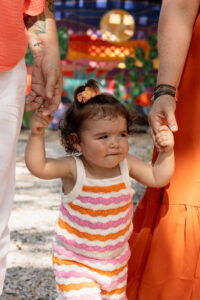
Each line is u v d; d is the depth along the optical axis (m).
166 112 2.20
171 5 2.34
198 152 2.33
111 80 10.87
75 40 10.78
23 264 3.73
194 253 2.32
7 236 2.10
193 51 2.33
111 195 2.22
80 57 10.80
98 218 2.21
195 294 2.32
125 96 10.84
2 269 2.09
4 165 2.00
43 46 2.27
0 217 2.06
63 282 2.24
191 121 2.33
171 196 2.38
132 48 10.81
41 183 6.39
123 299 2.35
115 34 10.79
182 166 2.36
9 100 1.97
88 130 2.20
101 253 2.23
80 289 2.20
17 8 1.93
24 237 4.30
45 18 2.28
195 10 2.33
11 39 1.91
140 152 8.67
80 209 2.22
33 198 5.62
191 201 2.33
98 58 10.82
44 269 3.66
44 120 2.13
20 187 6.14
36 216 4.92
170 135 2.22
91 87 2.26
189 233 2.32
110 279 2.25
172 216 2.37
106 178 2.25
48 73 2.22
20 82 2.00
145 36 10.81
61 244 2.29
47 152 8.55
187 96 2.35
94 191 2.21
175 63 2.29
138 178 2.37
